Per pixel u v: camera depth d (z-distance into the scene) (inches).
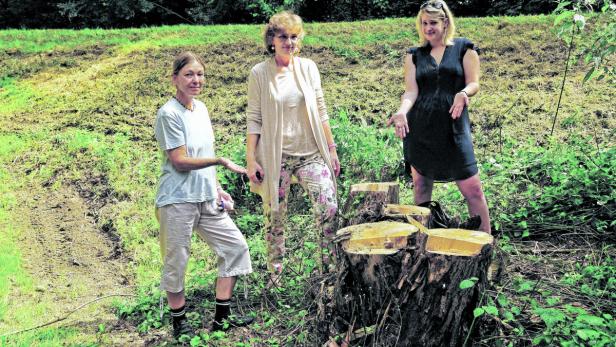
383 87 400.2
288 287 205.2
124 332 198.2
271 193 200.4
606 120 326.0
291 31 196.5
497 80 386.9
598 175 239.6
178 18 807.1
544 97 358.6
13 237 280.7
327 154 202.5
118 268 253.0
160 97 416.8
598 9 437.7
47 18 819.4
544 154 283.1
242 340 181.5
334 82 415.8
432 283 153.2
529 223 233.9
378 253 157.1
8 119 401.7
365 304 160.4
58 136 368.2
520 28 452.8
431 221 182.1
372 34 487.8
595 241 222.1
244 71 441.4
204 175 184.9
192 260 242.8
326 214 199.8
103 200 306.0
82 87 439.8
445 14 185.9
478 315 147.2
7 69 478.0
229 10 757.3
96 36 544.1
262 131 200.8
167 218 181.6
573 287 190.5
